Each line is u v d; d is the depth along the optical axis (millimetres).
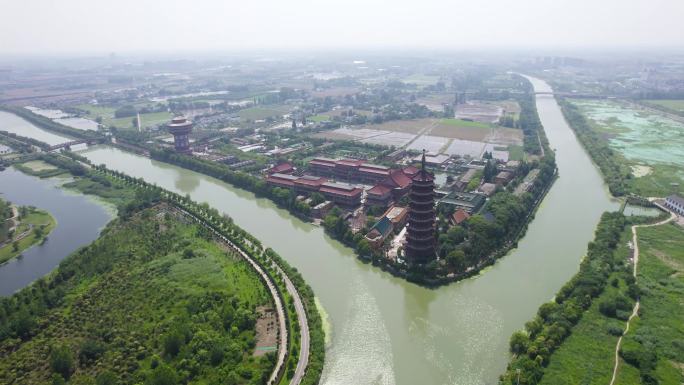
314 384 142750
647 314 174375
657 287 193250
